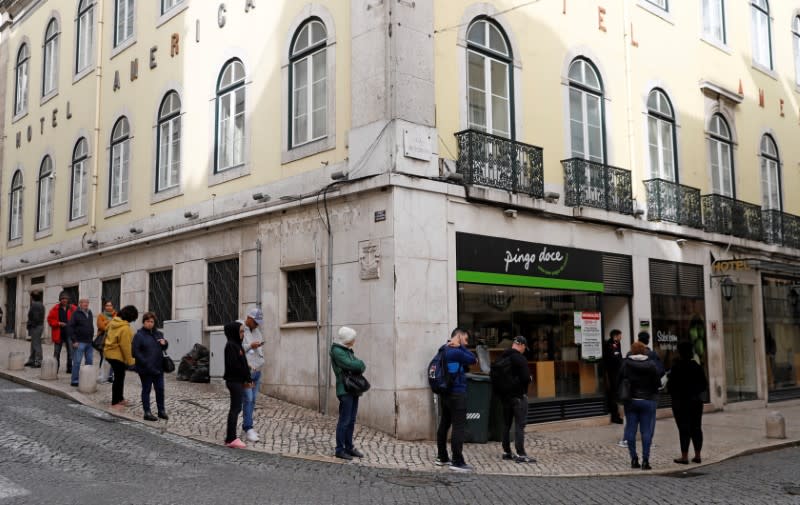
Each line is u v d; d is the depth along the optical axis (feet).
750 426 45.75
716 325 56.13
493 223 40.27
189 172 50.93
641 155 51.70
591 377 45.09
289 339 41.14
